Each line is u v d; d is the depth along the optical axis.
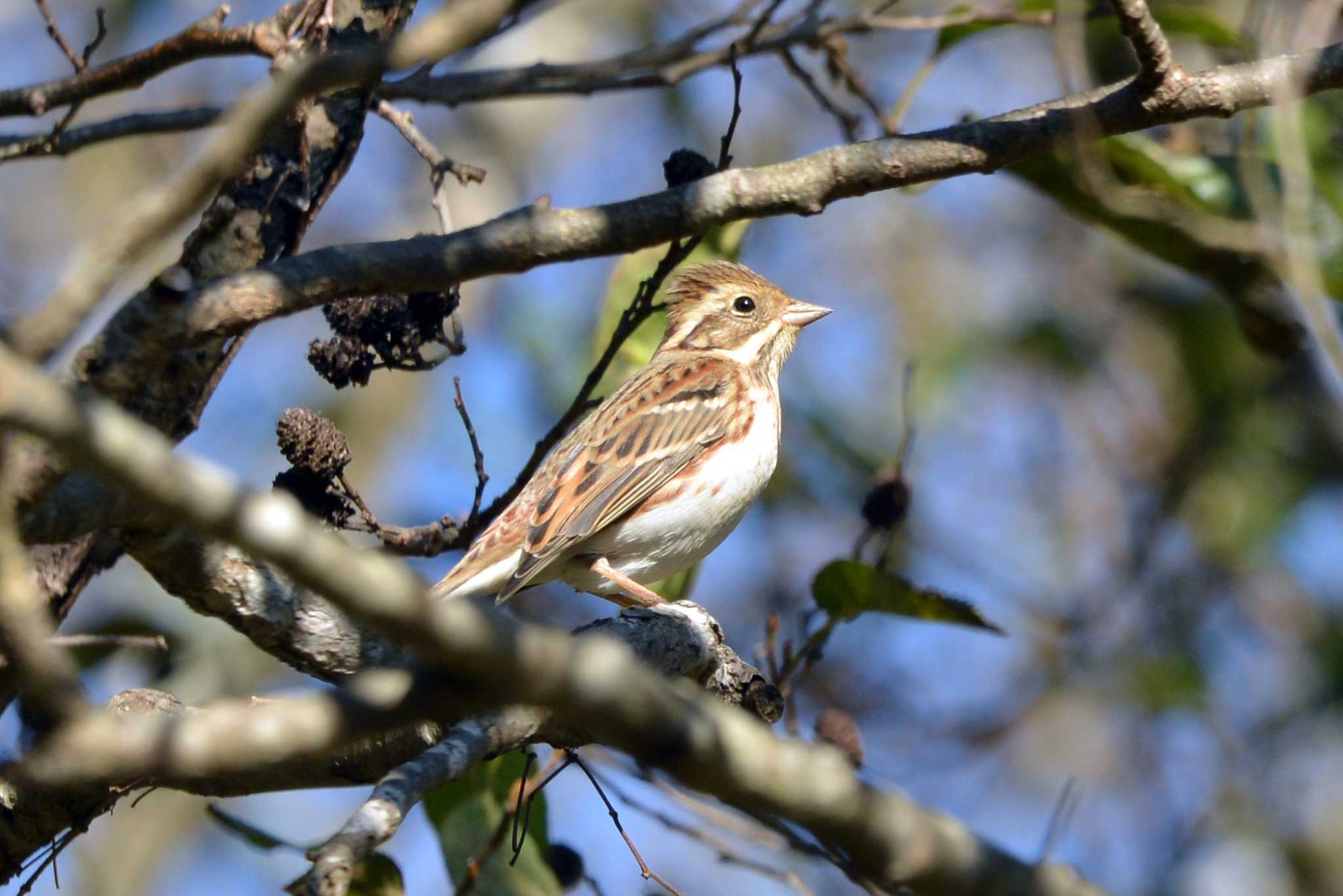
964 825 5.20
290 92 5.12
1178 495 17.98
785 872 9.65
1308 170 9.23
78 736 4.08
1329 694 17.05
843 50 11.70
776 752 4.83
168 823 15.17
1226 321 18.05
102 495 6.03
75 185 17.80
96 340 6.24
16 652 4.04
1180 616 17.78
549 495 10.66
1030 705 17.56
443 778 6.18
